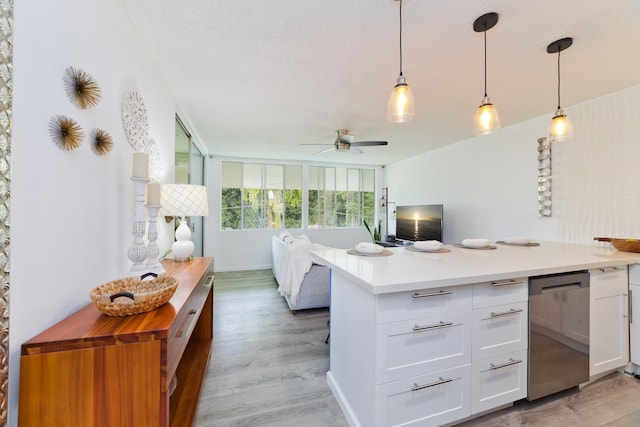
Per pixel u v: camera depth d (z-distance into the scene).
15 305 0.78
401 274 1.34
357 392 1.38
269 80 2.19
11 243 0.76
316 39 1.65
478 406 1.41
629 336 1.85
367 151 4.91
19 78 0.78
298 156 5.32
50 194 0.91
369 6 1.38
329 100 2.60
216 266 5.21
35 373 0.80
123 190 1.44
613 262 1.73
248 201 5.48
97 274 1.19
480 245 2.26
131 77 1.53
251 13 1.43
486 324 1.42
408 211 5.07
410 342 1.26
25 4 0.80
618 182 2.36
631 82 2.21
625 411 1.54
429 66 1.96
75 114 1.04
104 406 0.84
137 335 0.86
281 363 2.05
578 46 1.72
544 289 1.55
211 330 2.28
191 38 1.65
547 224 2.93
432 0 1.33
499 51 1.78
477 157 3.83
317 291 3.11
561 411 1.54
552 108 2.76
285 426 1.45
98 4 1.19
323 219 6.03
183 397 1.57
